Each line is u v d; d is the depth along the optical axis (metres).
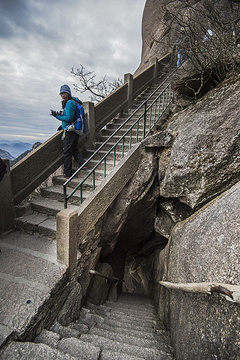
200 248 2.02
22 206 3.48
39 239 3.13
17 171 3.41
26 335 1.71
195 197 3.14
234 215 1.79
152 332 2.75
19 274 2.32
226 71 3.84
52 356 1.50
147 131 4.71
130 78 6.20
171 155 3.55
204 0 3.63
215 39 3.51
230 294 1.31
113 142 4.97
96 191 3.16
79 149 4.70
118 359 1.68
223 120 3.07
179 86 4.45
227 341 1.40
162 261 4.70
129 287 8.41
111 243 4.28
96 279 4.04
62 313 2.34
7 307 1.87
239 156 2.73
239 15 4.16
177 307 2.52
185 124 3.76
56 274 2.34
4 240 3.07
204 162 2.98
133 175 3.99
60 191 3.74
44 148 3.83
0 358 1.47
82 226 2.86
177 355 2.09
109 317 3.28
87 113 4.77
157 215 4.80
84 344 1.79
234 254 1.53
